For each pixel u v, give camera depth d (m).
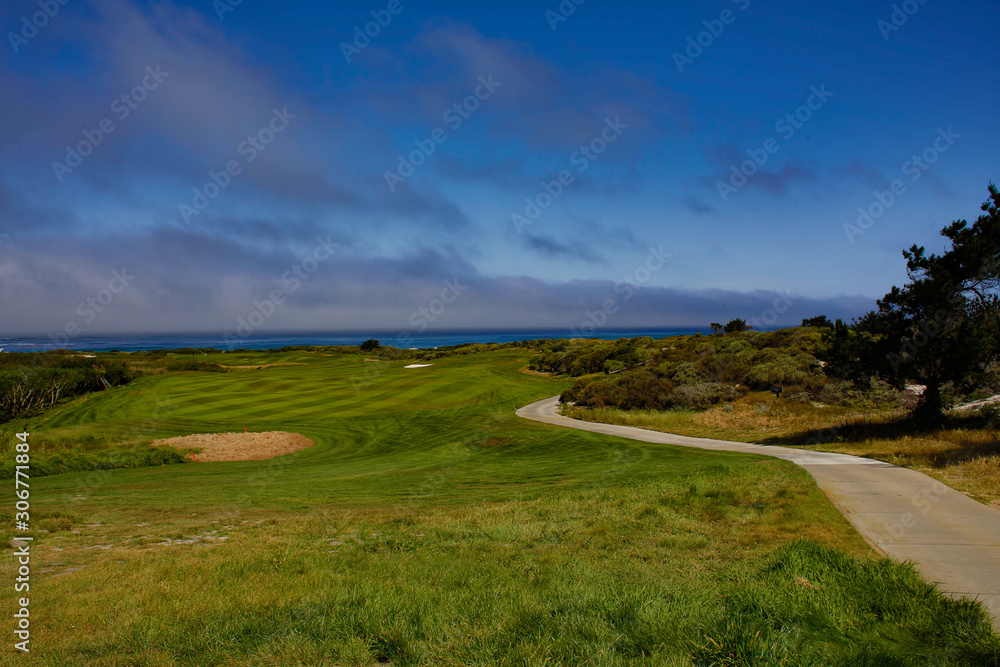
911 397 27.78
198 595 5.35
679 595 4.84
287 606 4.88
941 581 5.78
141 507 11.26
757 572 5.81
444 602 4.97
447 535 8.24
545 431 26.80
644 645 3.91
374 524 9.20
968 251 17.28
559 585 5.40
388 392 41.31
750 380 35.66
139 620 4.61
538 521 9.05
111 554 7.39
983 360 18.33
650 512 9.22
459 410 34.25
